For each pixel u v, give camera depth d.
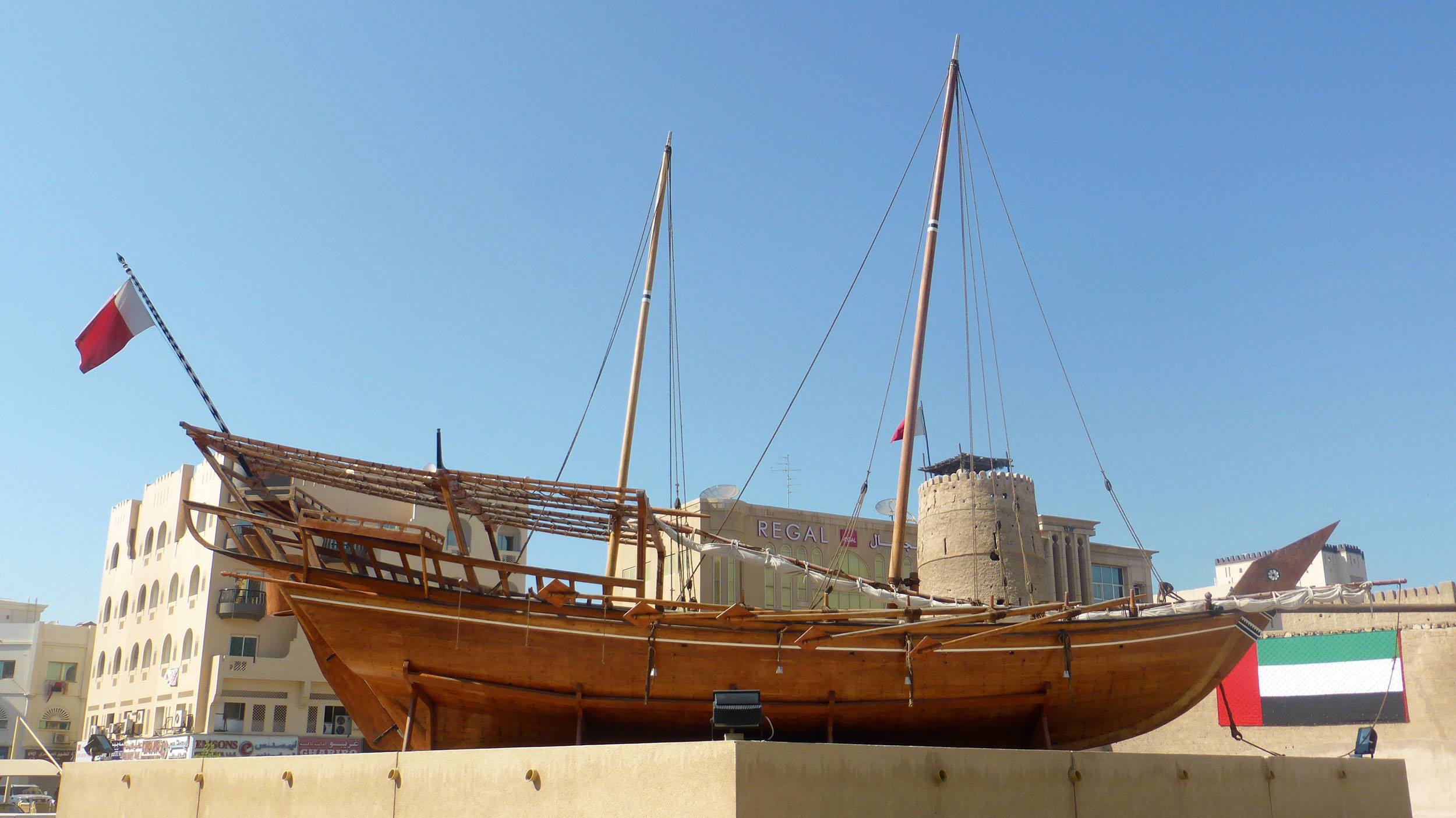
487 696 23.50
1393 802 18.84
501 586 23.89
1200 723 43.62
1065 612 23.58
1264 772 16.56
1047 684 25.09
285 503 23.67
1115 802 14.29
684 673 23.44
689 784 11.23
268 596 24.44
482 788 13.30
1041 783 13.61
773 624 23.75
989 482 41.44
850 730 24.83
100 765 19.89
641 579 23.81
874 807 11.91
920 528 43.34
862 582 28.64
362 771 14.70
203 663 50.09
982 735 25.81
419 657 23.27
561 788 12.45
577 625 23.30
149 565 58.75
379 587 23.17
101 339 23.62
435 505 24.52
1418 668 38.06
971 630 24.70
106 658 61.19
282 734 49.03
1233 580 81.44
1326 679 40.34
